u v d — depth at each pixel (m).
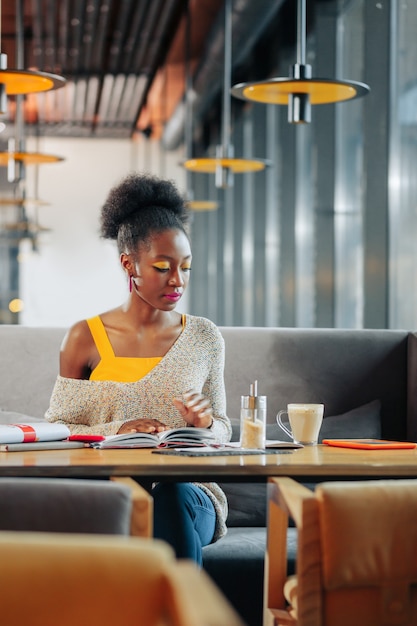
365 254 5.43
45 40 11.67
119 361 2.68
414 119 5.08
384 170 5.41
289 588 2.06
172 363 2.69
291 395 3.37
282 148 8.17
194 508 2.48
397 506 1.85
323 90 4.39
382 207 5.41
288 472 2.07
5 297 16.39
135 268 2.70
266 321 9.79
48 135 16.73
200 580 1.19
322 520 1.83
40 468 1.99
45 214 16.61
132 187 2.79
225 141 7.80
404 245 5.29
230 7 8.25
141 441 2.37
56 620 1.28
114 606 1.29
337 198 6.66
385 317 5.41
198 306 14.38
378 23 5.39
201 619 1.03
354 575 1.83
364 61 5.41
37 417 3.29
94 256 16.59
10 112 15.24
